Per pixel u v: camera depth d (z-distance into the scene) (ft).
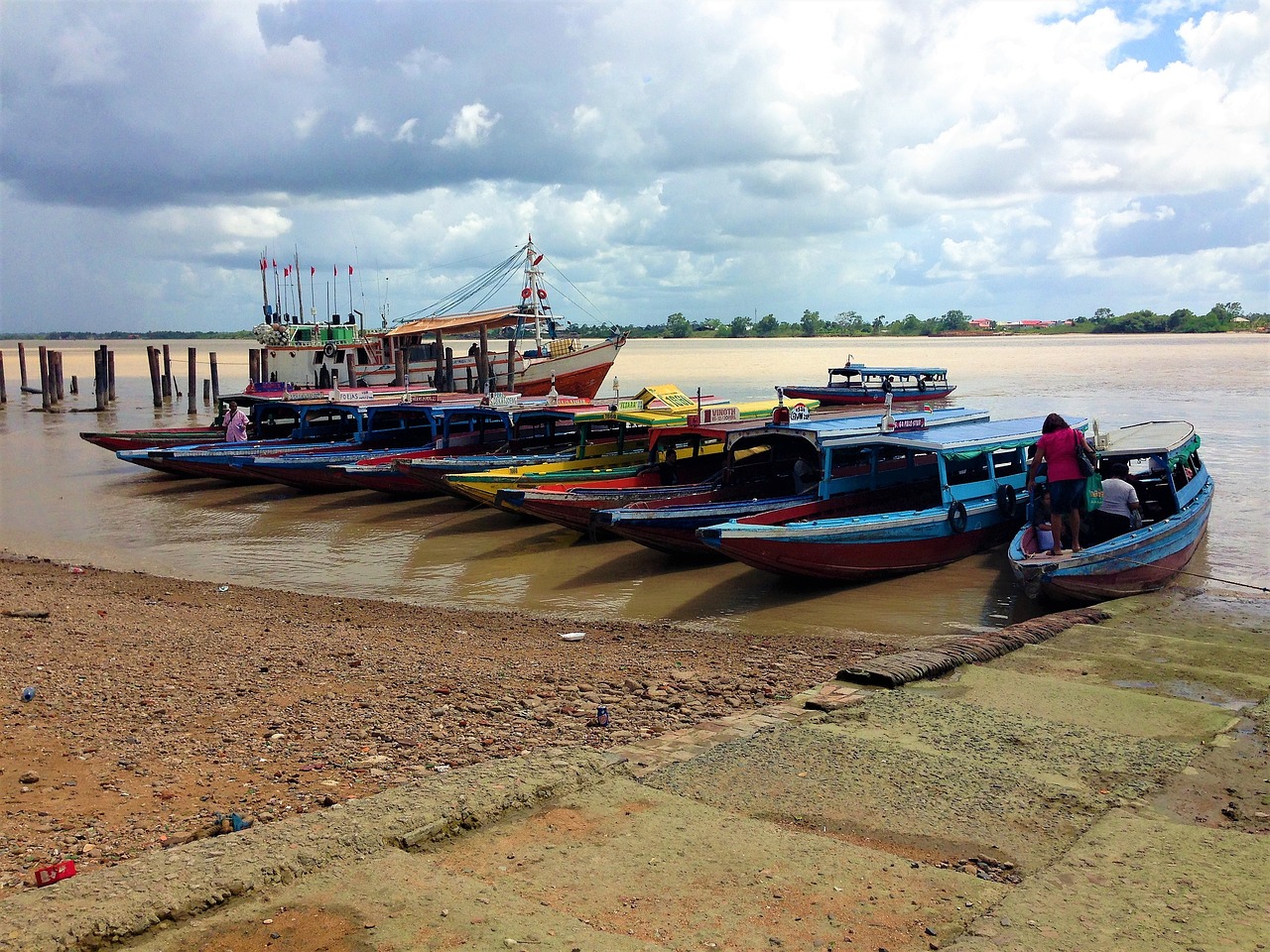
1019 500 63.00
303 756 25.77
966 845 19.31
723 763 23.65
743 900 17.16
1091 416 129.90
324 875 17.90
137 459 94.89
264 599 51.98
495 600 53.72
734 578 57.52
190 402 164.35
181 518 80.33
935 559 57.52
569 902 17.11
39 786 23.72
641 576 58.65
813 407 109.50
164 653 37.35
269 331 144.56
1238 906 16.72
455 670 34.96
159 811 22.13
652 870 18.26
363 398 110.83
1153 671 31.50
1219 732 25.49
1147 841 19.24
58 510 83.76
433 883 17.58
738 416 72.02
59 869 18.47
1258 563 55.57
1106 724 26.25
